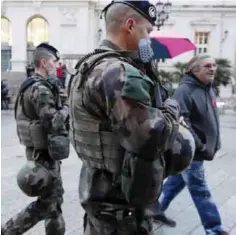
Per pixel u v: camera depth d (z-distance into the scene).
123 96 1.46
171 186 3.89
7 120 14.44
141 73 1.54
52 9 35.50
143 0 1.69
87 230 1.88
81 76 1.67
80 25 35.28
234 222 4.12
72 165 6.82
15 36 36.22
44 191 2.91
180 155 1.67
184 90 3.36
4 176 5.92
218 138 3.49
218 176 6.20
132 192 1.57
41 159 2.93
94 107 1.61
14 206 4.46
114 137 1.62
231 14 34.75
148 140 1.46
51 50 2.99
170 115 1.60
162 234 3.73
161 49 7.00
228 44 35.09
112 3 1.73
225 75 27.12
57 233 3.05
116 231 1.72
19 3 35.81
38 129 2.87
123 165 1.59
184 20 35.09
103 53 1.66
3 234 2.95
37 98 2.78
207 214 3.42
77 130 1.73
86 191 1.79
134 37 1.69
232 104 23.94
